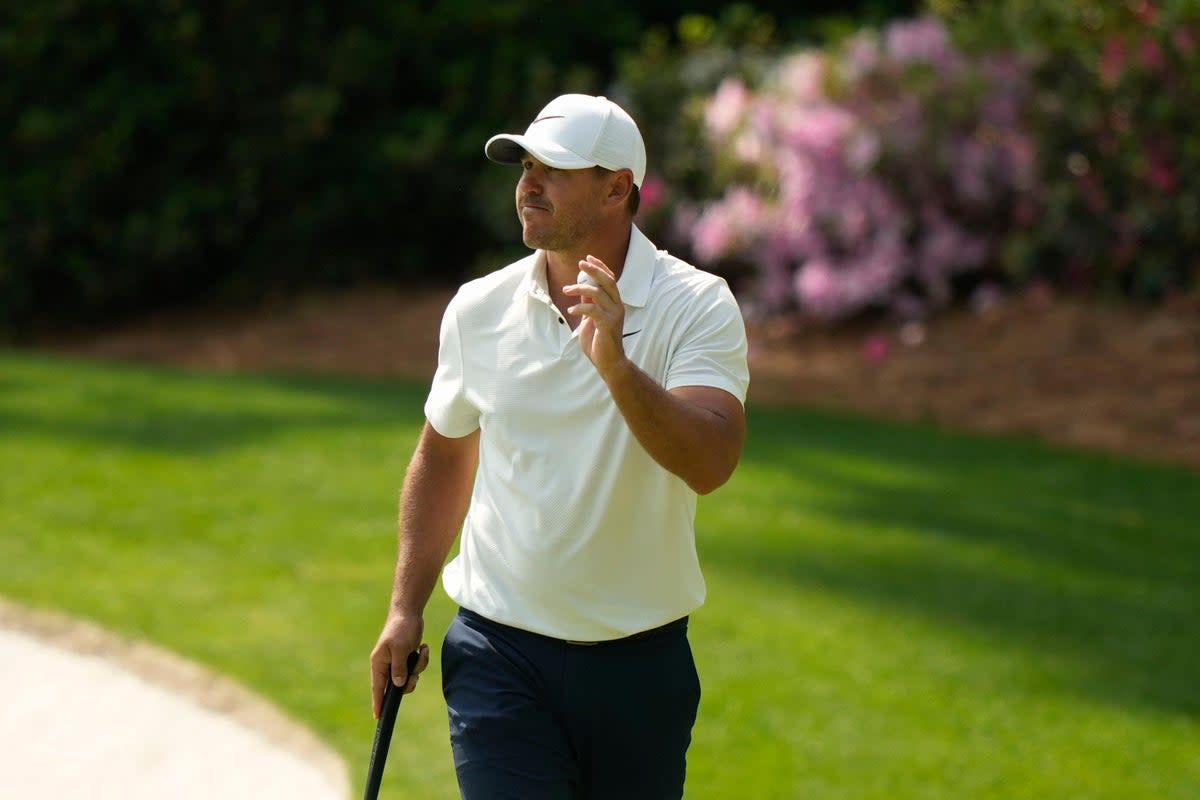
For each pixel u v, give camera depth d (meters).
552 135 9.88
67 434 29.02
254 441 28.73
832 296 37.12
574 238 9.99
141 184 43.81
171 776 16.34
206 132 44.09
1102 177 34.88
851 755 16.33
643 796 10.50
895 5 48.47
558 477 10.09
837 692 17.89
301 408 31.59
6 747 16.94
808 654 18.95
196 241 43.44
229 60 43.28
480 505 10.63
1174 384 30.81
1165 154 33.94
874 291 36.81
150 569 21.97
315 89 43.03
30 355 38.84
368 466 27.14
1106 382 31.47
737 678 18.20
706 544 22.81
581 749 10.38
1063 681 18.30
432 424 10.97
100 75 43.97
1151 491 25.98
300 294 44.97
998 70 36.41
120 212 44.12
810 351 36.72
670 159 41.12
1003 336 34.66
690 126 40.84
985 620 20.11
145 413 30.86
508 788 10.12
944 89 36.56
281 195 44.91
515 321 10.25
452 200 45.00
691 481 9.44
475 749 10.30
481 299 10.43
